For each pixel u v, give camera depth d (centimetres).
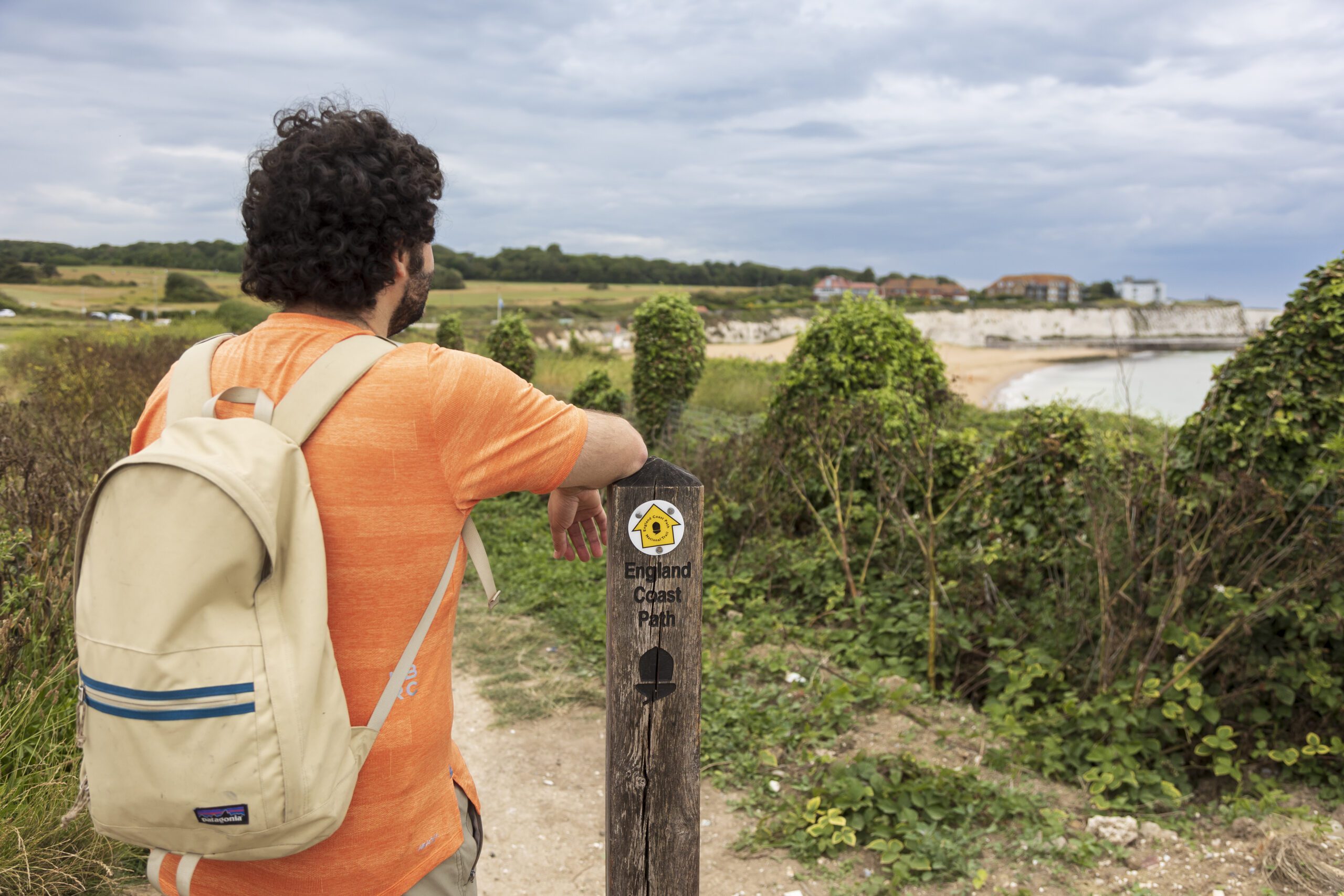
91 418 780
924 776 343
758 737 388
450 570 132
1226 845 313
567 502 166
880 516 505
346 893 125
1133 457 410
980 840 315
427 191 137
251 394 121
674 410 1040
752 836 324
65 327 2047
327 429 120
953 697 426
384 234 131
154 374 1066
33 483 452
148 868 130
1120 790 353
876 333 611
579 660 490
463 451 126
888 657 457
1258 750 362
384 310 139
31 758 299
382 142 132
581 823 344
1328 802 336
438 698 134
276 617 111
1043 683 407
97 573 111
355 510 120
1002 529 481
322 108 134
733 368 2031
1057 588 442
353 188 125
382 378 123
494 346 1267
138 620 106
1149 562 398
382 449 121
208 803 106
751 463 644
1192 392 2698
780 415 640
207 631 107
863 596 498
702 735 387
